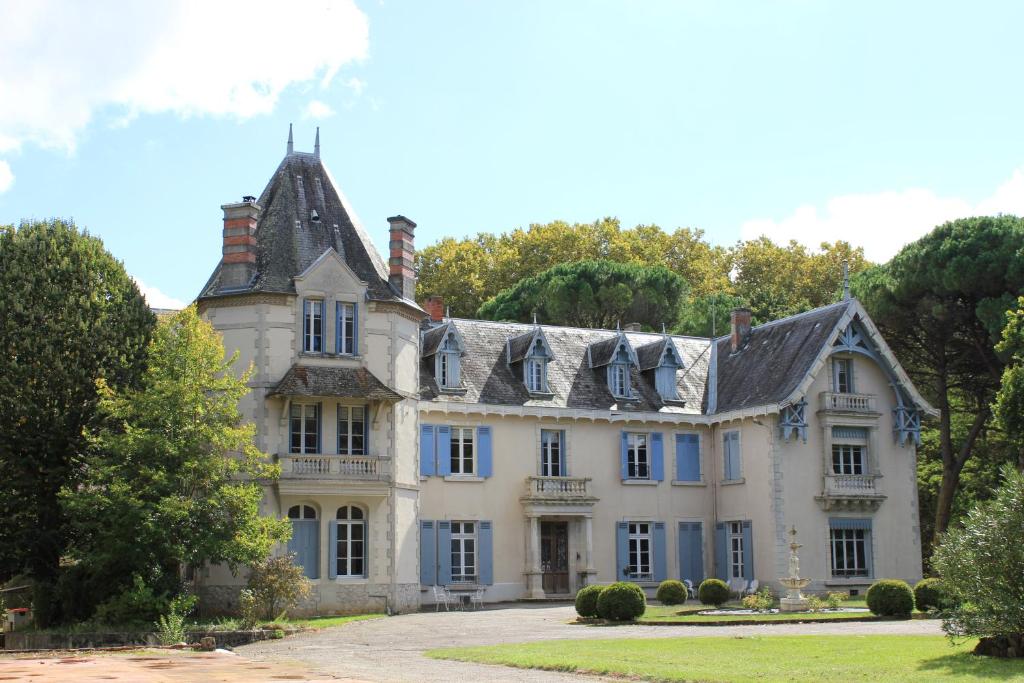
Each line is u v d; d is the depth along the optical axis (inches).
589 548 1595.7
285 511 1312.7
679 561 1665.8
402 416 1405.0
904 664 706.8
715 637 926.4
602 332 1811.0
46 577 1242.6
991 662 695.7
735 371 1755.7
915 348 1915.6
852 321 1644.9
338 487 1317.7
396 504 1373.0
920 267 1779.0
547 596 1571.1
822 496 1594.5
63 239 1301.7
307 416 1352.1
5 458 1206.3
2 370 1213.1
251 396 1326.3
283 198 1434.5
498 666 774.5
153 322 1333.7
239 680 650.8
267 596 1163.3
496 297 2554.1
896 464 1660.9
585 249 2859.3
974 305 1774.1
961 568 746.2
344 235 1441.9
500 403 1592.0
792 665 716.7
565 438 1628.9
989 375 1854.1
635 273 2444.6
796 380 1592.0
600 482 1638.8
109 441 1141.7
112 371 1258.6
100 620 1115.3
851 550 1621.6
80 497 1122.0
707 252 3184.1
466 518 1540.4
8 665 756.6
